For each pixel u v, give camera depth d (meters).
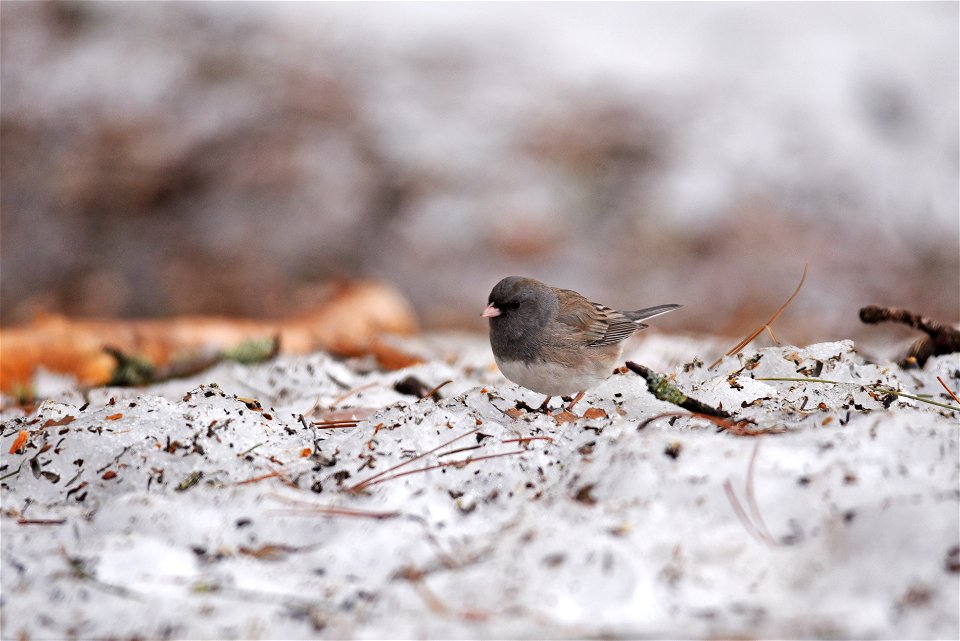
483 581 4.10
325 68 19.53
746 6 20.44
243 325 11.34
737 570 4.13
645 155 17.78
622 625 3.80
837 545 4.20
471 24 20.55
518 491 5.10
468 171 17.77
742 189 17.30
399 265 16.75
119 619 3.96
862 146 17.98
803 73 18.83
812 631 3.72
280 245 17.25
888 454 4.78
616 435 5.50
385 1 20.95
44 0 20.64
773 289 15.83
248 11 20.55
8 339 10.15
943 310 15.56
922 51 18.92
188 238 17.56
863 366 7.43
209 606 4.04
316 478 5.37
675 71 19.38
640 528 4.36
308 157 18.17
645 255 16.52
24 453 5.78
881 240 16.97
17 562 4.40
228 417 6.07
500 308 7.71
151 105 19.22
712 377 7.25
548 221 17.00
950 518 4.09
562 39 20.11
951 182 17.66
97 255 17.50
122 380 9.94
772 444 4.92
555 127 18.31
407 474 5.27
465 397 6.89
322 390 8.62
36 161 18.72
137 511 4.82
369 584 4.22
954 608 3.74
